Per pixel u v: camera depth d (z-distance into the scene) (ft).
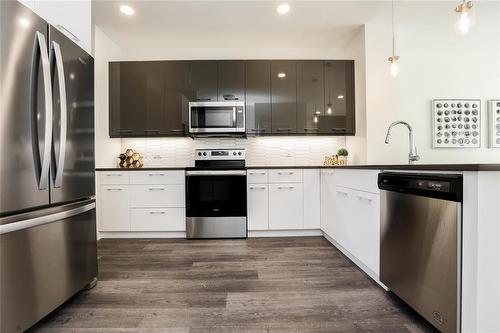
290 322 4.74
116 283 6.39
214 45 12.01
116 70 11.39
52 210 4.89
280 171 10.54
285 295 5.73
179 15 9.59
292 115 11.56
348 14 9.60
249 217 10.52
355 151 11.39
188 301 5.51
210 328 4.58
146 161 12.43
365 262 6.61
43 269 4.69
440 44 11.50
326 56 12.43
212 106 11.33
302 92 11.55
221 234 10.44
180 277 6.71
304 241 9.93
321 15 9.65
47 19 5.15
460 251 3.77
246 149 12.57
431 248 4.28
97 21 9.97
